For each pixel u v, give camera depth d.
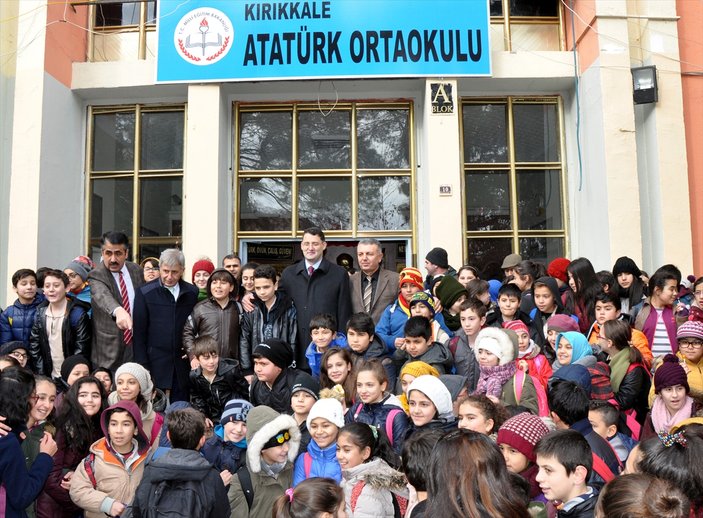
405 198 9.29
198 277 6.56
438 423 3.89
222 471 4.09
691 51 8.70
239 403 4.28
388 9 8.59
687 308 5.90
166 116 9.48
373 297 6.09
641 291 6.43
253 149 9.34
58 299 5.73
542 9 9.52
